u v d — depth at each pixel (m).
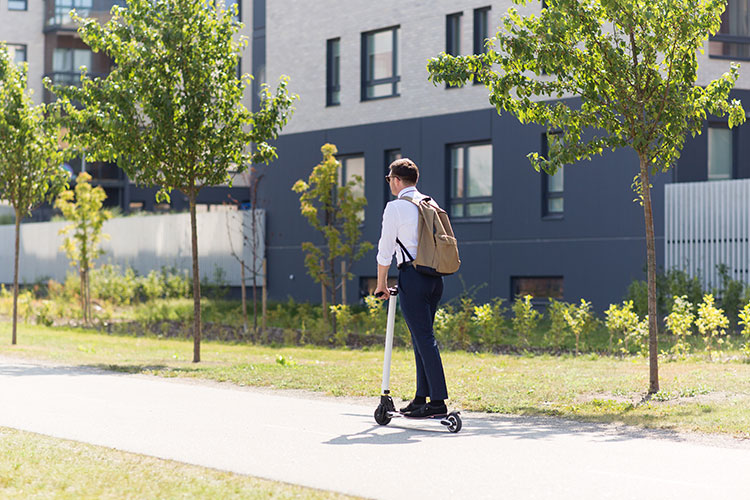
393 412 8.44
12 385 11.52
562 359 16.38
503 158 26.12
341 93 30.08
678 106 10.64
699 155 23.55
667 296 21.89
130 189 44.19
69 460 6.73
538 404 10.05
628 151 23.84
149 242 36.00
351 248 23.11
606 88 10.74
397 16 28.61
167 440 7.64
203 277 33.31
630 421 8.70
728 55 24.06
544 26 10.53
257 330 23.39
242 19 39.19
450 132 27.27
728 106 10.97
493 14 26.45
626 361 15.73
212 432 8.05
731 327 20.58
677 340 17.34
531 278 25.86
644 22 10.48
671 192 23.22
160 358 16.45
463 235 26.91
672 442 7.58
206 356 17.00
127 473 6.29
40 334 22.55
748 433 7.93
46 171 19.62
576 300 24.73
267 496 5.62
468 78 11.12
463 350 18.86
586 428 8.41
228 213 32.78
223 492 5.72
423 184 27.89
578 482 6.04
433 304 8.32
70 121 15.25
